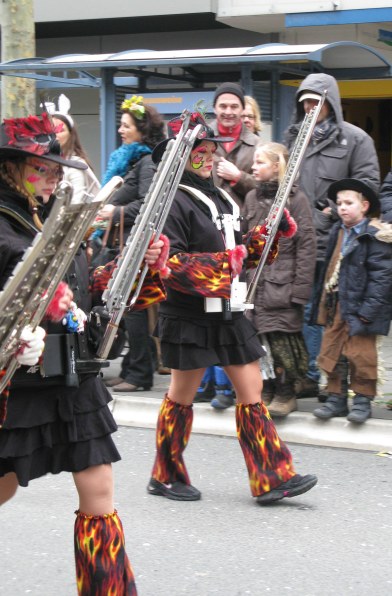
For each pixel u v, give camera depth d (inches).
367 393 316.8
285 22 549.6
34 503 268.5
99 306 182.2
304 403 351.9
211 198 254.1
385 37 559.2
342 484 281.9
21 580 220.4
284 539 241.8
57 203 136.5
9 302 144.9
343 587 214.7
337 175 348.5
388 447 312.5
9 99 460.4
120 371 405.7
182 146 195.9
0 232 162.7
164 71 551.2
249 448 262.1
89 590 175.2
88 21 613.9
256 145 348.2
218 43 620.7
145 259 190.2
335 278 317.7
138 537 243.6
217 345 254.4
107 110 454.6
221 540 241.4
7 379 156.3
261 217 316.8
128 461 306.0
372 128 628.1
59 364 167.2
